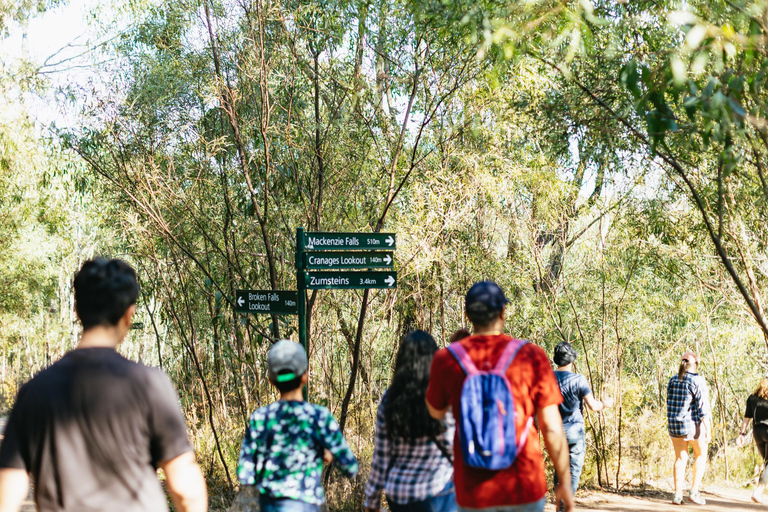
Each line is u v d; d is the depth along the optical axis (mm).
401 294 9602
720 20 3645
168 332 11000
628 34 5211
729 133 3473
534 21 4027
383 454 3859
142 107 8602
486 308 3229
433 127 8781
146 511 2066
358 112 8664
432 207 8430
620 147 5602
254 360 8930
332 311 10031
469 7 4426
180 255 9352
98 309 2223
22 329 25406
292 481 3797
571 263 10711
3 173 13141
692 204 8789
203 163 8562
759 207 8039
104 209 10516
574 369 11102
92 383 2082
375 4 7824
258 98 8523
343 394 9945
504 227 10055
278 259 9016
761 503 8297
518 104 5855
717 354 11641
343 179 8930
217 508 7980
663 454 10133
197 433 9844
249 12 7867
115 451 2053
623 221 9773
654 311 11234
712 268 10000
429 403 3252
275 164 8180
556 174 9688
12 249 19750
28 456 2070
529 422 3047
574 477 7105
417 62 7797
